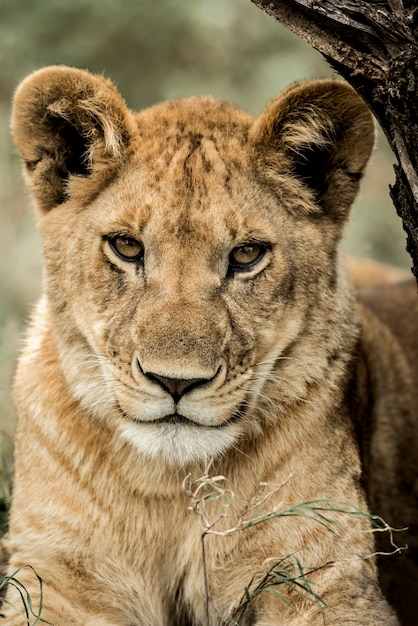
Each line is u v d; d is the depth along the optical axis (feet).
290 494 24.53
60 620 23.97
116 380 23.40
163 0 65.00
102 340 23.84
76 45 64.03
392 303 34.76
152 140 24.77
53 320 25.03
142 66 65.72
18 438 26.11
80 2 64.03
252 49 66.90
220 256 23.65
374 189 64.23
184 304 22.93
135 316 23.27
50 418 25.08
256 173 24.64
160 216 23.53
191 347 22.41
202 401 22.67
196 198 23.73
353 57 21.81
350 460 25.46
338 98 24.81
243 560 24.48
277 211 24.50
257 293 23.89
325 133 25.23
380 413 30.14
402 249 60.29
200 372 22.35
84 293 24.23
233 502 24.53
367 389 29.27
